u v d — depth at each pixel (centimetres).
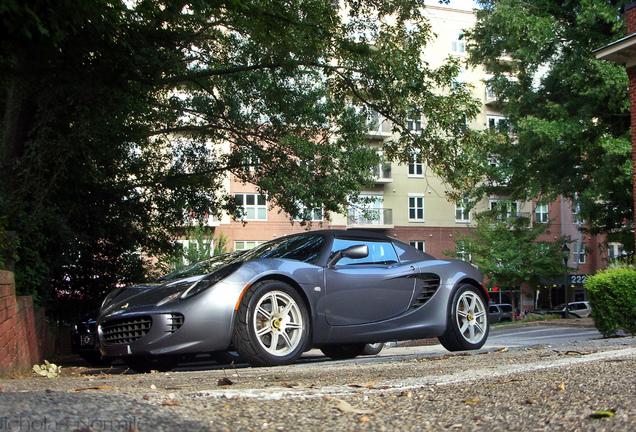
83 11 784
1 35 779
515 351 520
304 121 1475
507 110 2311
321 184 1391
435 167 1340
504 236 3108
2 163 889
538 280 3459
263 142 1588
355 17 1250
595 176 1947
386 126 3491
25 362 536
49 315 1295
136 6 942
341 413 189
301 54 1264
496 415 179
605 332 825
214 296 439
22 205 871
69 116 980
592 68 2034
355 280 510
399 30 1261
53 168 955
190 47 1351
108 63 924
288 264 483
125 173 1425
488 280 3403
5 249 654
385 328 522
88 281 1423
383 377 322
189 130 1540
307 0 1159
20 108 952
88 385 310
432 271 570
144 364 561
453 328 568
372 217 1514
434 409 195
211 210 1672
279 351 457
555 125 2011
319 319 481
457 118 1295
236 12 1025
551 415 172
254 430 164
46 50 834
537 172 2253
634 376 237
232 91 1521
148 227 1547
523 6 2230
